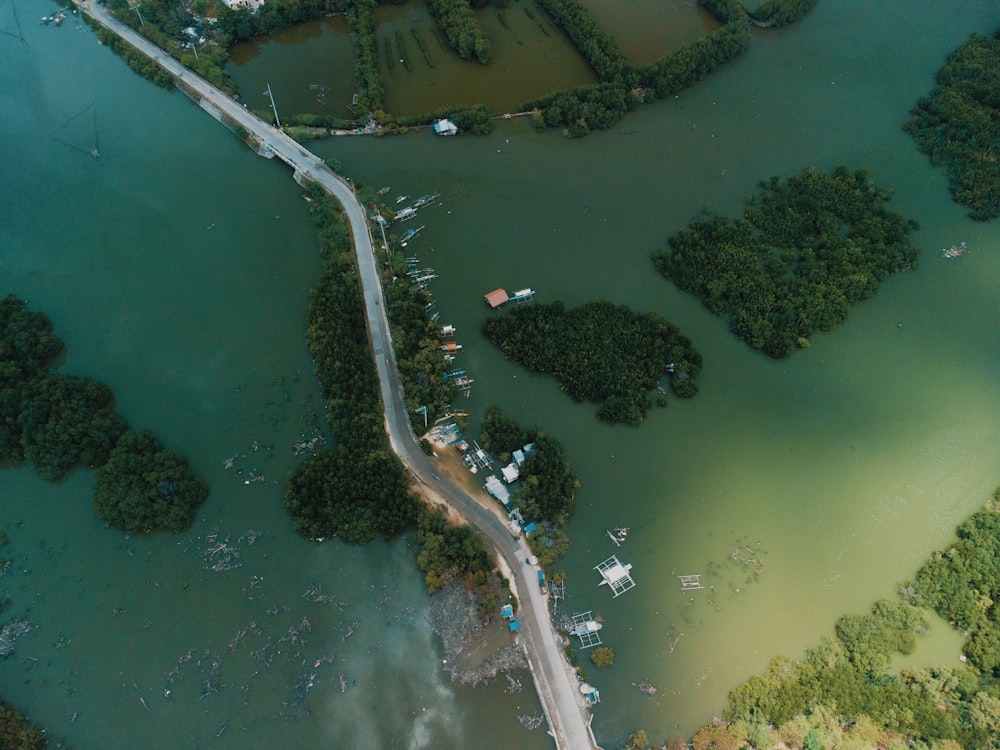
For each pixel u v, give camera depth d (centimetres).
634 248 18050
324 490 13488
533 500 13600
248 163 19475
